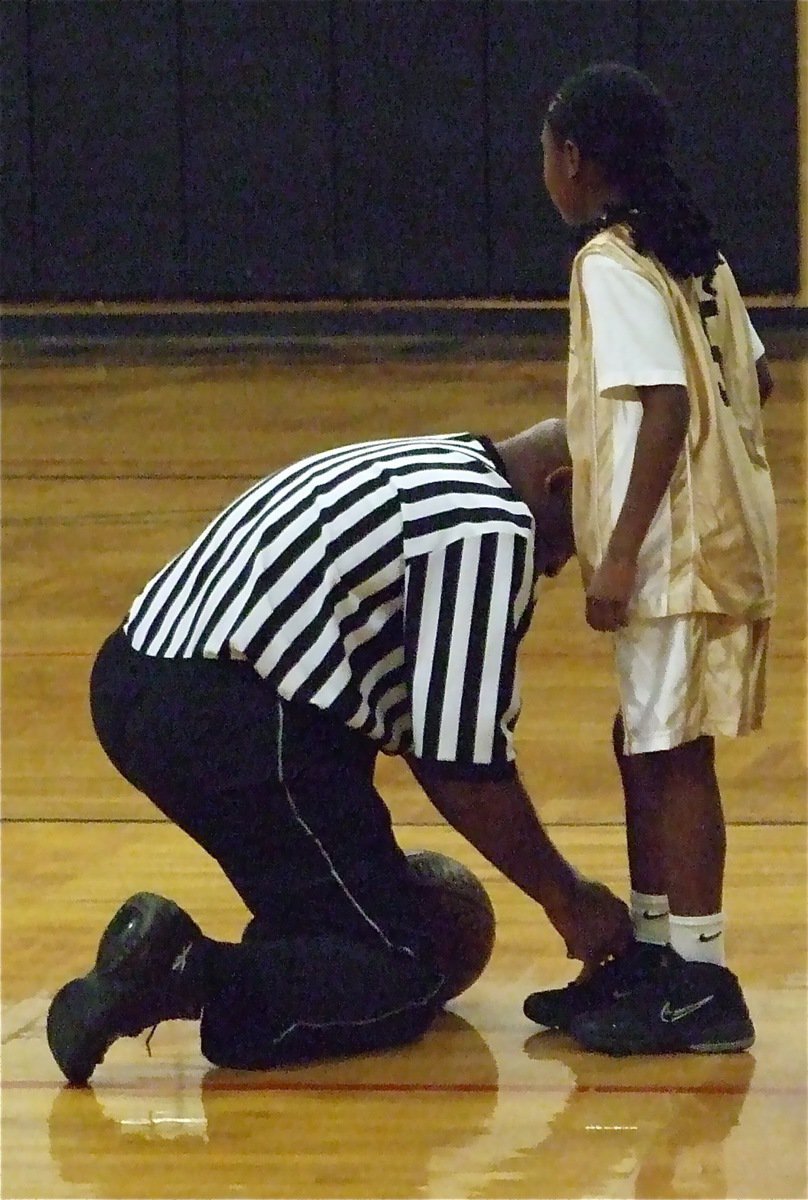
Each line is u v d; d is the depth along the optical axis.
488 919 5.16
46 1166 4.22
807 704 8.65
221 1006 4.74
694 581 4.64
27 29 24.98
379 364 22.50
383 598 4.64
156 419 18.23
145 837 6.83
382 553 4.62
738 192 24.81
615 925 4.90
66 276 25.58
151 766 4.82
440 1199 4.02
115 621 10.42
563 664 9.45
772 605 4.80
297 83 24.97
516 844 4.76
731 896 6.08
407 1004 4.86
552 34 24.64
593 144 4.76
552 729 8.26
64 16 24.94
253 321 25.59
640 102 4.76
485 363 22.31
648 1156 4.22
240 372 21.95
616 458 4.68
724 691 4.73
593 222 4.81
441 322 25.36
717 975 4.87
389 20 24.75
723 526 4.66
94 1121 4.48
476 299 25.33
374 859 4.82
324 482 4.75
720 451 4.67
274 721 4.68
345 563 4.61
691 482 4.66
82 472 15.31
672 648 4.68
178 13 24.86
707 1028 4.84
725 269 4.95
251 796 4.73
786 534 12.49
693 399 4.66
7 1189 4.10
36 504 13.97
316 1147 4.30
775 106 24.56
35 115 25.20
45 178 25.34
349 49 24.86
